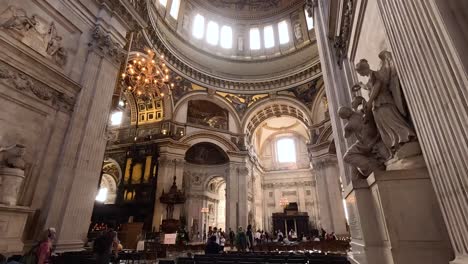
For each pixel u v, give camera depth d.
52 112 6.92
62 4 7.61
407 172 2.57
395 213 2.46
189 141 17.81
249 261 4.95
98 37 8.38
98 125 7.88
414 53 2.04
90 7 8.48
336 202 16.09
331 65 6.97
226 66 21.05
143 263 8.14
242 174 19.00
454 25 1.61
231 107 20.17
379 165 3.29
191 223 18.59
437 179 1.89
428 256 2.27
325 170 17.05
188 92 18.73
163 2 17.67
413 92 2.11
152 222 15.07
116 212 15.91
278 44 21.95
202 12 22.28
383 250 2.80
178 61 17.59
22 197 5.93
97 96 8.00
